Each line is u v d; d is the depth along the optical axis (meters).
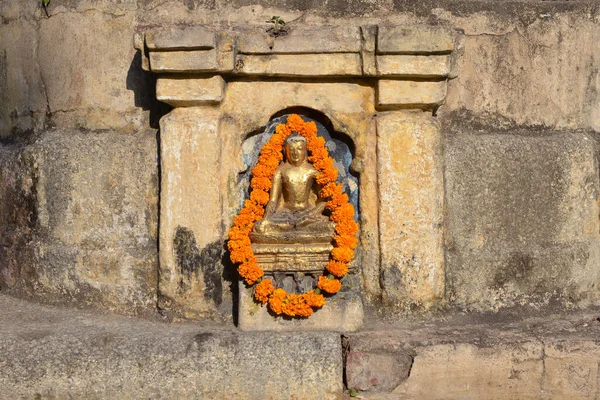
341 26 5.68
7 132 6.91
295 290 5.75
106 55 6.11
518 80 6.17
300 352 5.51
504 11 6.12
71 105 6.27
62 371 5.48
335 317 5.74
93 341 5.53
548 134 6.25
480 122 6.13
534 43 6.18
